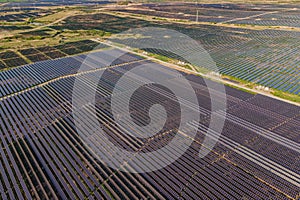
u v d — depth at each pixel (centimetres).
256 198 3500
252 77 7450
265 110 5609
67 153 4384
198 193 3597
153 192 3650
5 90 6856
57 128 5078
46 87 6900
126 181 3828
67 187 3750
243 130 4909
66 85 6950
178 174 3950
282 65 8394
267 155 4266
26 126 5162
